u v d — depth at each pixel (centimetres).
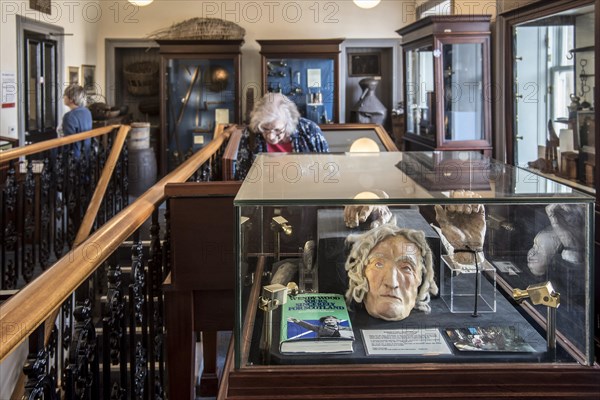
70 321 208
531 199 155
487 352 148
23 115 652
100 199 475
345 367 146
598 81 334
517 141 490
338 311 159
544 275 155
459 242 163
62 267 143
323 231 164
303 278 163
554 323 149
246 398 142
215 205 228
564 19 423
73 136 491
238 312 150
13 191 406
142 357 214
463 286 162
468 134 559
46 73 713
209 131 825
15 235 412
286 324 154
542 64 460
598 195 337
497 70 528
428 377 144
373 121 843
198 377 357
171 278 233
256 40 791
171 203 228
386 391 143
